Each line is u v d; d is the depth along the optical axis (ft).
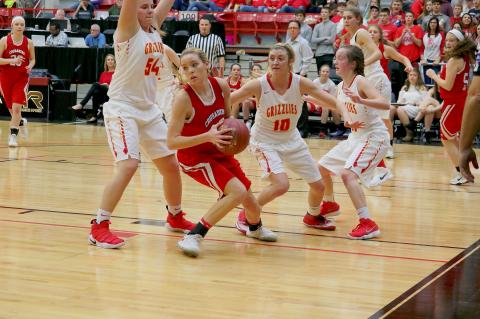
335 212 28.25
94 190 34.91
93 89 72.79
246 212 25.13
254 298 18.62
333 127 67.46
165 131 25.11
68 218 28.25
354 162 26.84
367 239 26.23
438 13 68.39
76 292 18.72
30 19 85.51
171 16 81.71
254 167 45.70
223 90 23.90
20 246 23.53
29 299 17.98
